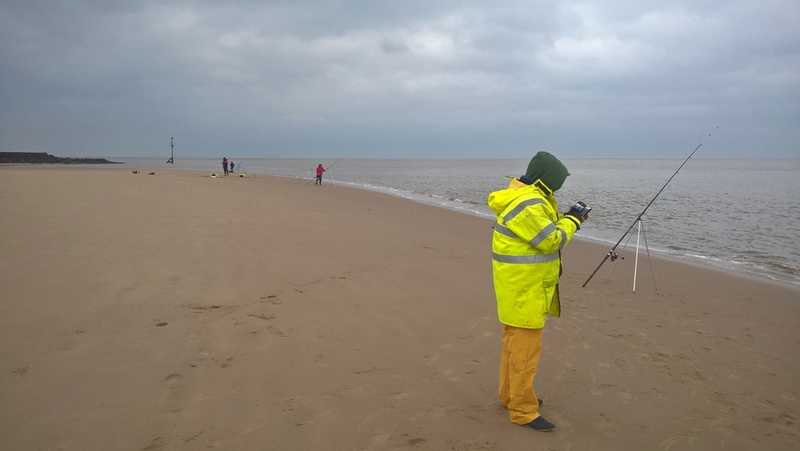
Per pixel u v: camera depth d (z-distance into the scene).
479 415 3.53
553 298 3.46
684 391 4.17
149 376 3.87
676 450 3.26
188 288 6.27
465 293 6.75
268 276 7.09
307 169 88.19
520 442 3.21
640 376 4.42
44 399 3.44
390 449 3.05
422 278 7.48
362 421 3.37
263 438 3.10
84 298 5.66
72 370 3.89
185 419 3.28
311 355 4.45
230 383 3.83
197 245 8.95
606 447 3.23
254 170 76.62
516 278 3.23
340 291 6.54
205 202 16.48
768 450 3.33
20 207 12.89
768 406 3.98
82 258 7.53
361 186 37.44
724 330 5.91
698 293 7.75
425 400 3.72
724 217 18.44
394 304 6.09
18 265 6.97
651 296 7.39
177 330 4.86
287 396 3.67
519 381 3.33
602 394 4.03
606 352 4.96
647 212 20.06
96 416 3.25
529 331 3.28
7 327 4.71
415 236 11.82
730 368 4.73
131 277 6.62
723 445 3.36
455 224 14.86
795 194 29.55
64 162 103.38
